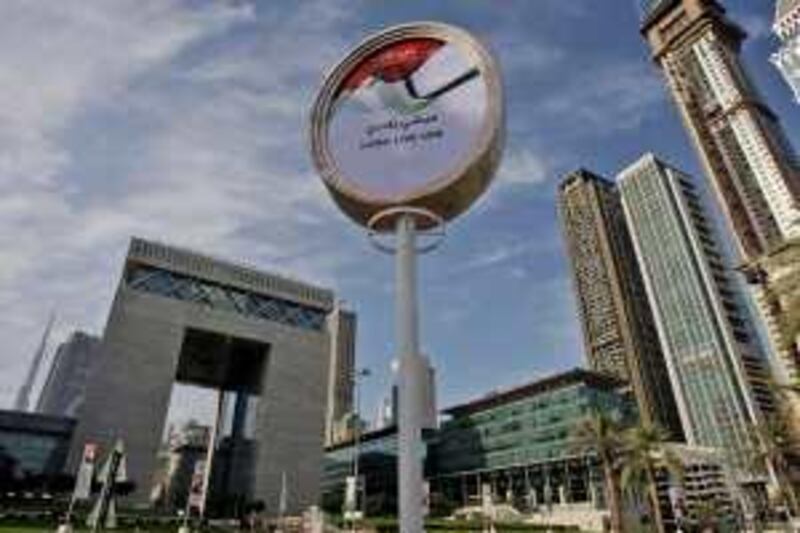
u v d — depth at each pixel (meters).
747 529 106.50
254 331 132.75
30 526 57.41
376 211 14.02
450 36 14.95
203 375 146.00
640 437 63.94
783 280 36.34
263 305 137.88
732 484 115.50
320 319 145.25
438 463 160.00
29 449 111.62
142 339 117.25
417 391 12.20
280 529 80.94
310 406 133.50
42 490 90.75
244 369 147.12
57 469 109.31
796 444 79.88
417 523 11.05
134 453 107.69
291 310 141.62
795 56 140.00
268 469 121.62
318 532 64.88
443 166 13.55
